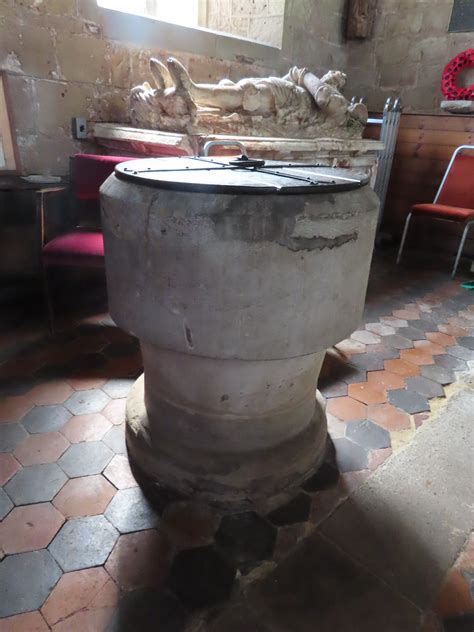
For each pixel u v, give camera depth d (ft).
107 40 8.67
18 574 3.56
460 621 3.39
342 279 3.76
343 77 9.89
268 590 3.54
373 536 4.05
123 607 3.37
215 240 3.28
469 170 11.47
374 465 4.95
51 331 7.28
